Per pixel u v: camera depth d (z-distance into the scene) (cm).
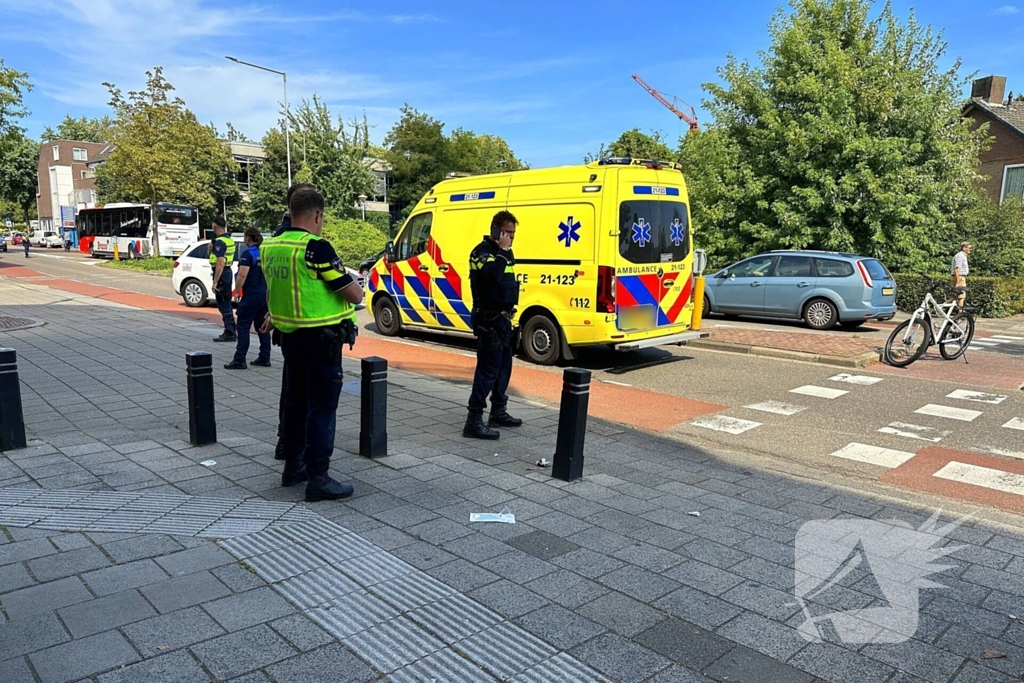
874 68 1859
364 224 3569
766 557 365
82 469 470
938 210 1862
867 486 498
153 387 735
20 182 4953
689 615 305
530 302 948
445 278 1069
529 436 592
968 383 870
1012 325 1541
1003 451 591
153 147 3005
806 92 1877
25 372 807
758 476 506
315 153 4106
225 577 324
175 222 3347
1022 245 1936
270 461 496
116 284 2180
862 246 1836
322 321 399
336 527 385
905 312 1720
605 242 867
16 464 478
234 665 258
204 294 1553
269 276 406
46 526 374
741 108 2112
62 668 252
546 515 414
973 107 2569
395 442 561
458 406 701
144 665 255
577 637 286
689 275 986
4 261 3553
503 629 290
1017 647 286
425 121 4425
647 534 391
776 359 1032
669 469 518
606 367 966
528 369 936
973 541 392
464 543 371
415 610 303
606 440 599
